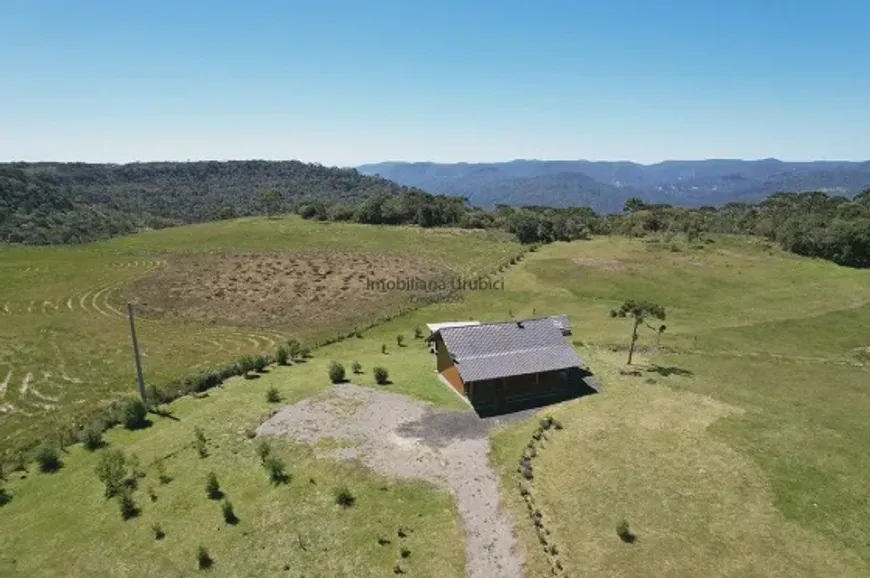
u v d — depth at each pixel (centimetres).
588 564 2839
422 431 4119
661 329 5641
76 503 3484
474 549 2944
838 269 9975
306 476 3572
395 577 2775
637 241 12688
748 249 11638
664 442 3969
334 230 14938
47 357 6188
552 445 3928
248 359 5431
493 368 4584
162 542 3091
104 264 10919
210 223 17375
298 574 2827
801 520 3172
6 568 2975
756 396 4750
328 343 6384
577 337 6328
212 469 3712
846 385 5028
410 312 7631
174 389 5041
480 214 16350
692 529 3091
